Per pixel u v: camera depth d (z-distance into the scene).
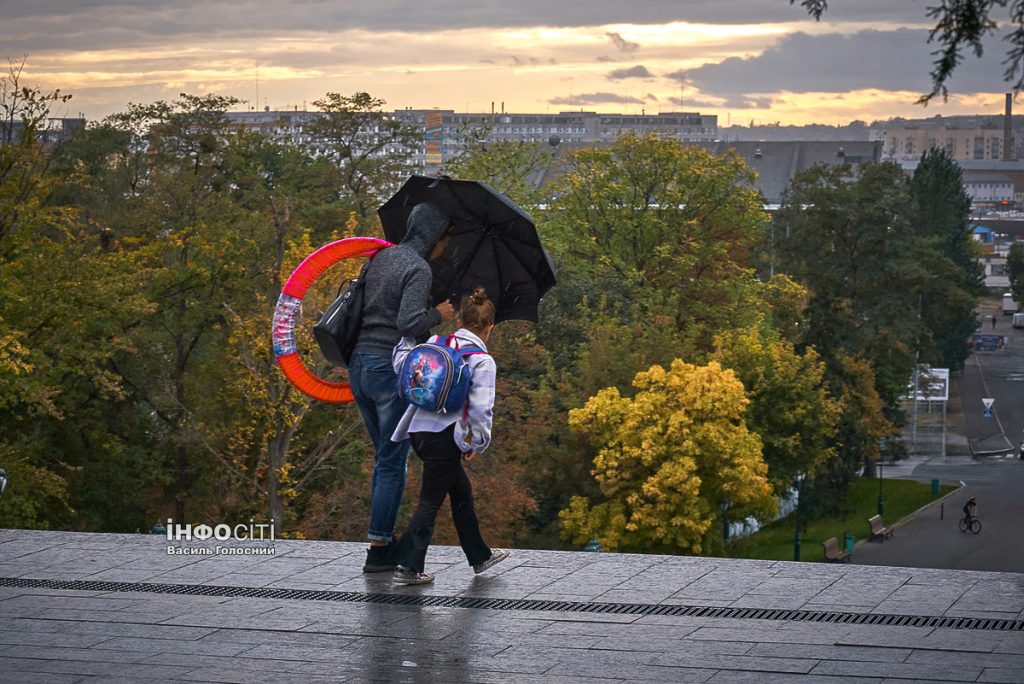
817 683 6.65
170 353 50.31
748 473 50.66
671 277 71.12
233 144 80.81
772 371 60.00
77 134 74.50
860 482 101.25
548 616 8.11
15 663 7.11
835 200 98.06
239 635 7.71
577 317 63.78
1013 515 89.00
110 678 6.81
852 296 97.19
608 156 73.94
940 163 140.25
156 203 58.72
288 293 9.59
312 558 9.78
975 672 6.79
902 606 8.18
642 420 50.12
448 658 7.20
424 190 9.23
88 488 48.91
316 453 39.94
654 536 50.78
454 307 9.47
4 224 40.62
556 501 54.00
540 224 69.19
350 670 6.96
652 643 7.45
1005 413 144.62
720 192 74.62
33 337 40.72
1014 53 6.38
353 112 84.12
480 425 8.69
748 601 8.38
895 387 92.75
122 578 9.20
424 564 9.32
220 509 47.09
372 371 8.97
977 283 148.62
